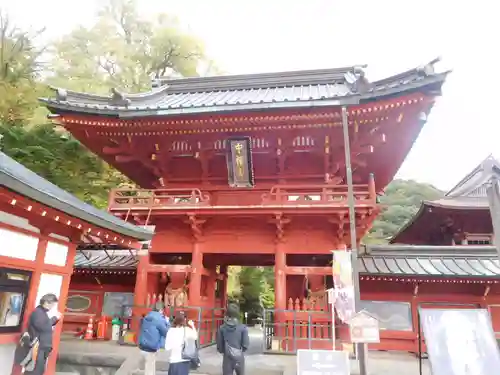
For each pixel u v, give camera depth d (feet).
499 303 52.26
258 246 49.70
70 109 47.96
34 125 75.97
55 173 75.66
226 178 54.54
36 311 25.12
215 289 60.49
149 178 63.82
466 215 75.15
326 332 46.73
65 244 31.78
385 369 38.70
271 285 144.56
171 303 50.21
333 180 51.85
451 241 81.10
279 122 46.37
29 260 27.20
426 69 40.78
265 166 53.98
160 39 103.55
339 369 25.46
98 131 51.08
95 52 100.63
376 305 53.72
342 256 34.76
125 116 47.19
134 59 104.17
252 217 48.80
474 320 26.30
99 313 60.13
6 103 73.31
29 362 23.90
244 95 59.16
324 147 49.96
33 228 27.99
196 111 45.65
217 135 50.72
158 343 29.07
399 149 52.49
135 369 36.09
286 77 62.64
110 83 97.66
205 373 35.68
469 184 82.89
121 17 110.11
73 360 37.40
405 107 43.62
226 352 28.78
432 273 51.57
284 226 48.83
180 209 48.73
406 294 53.78
